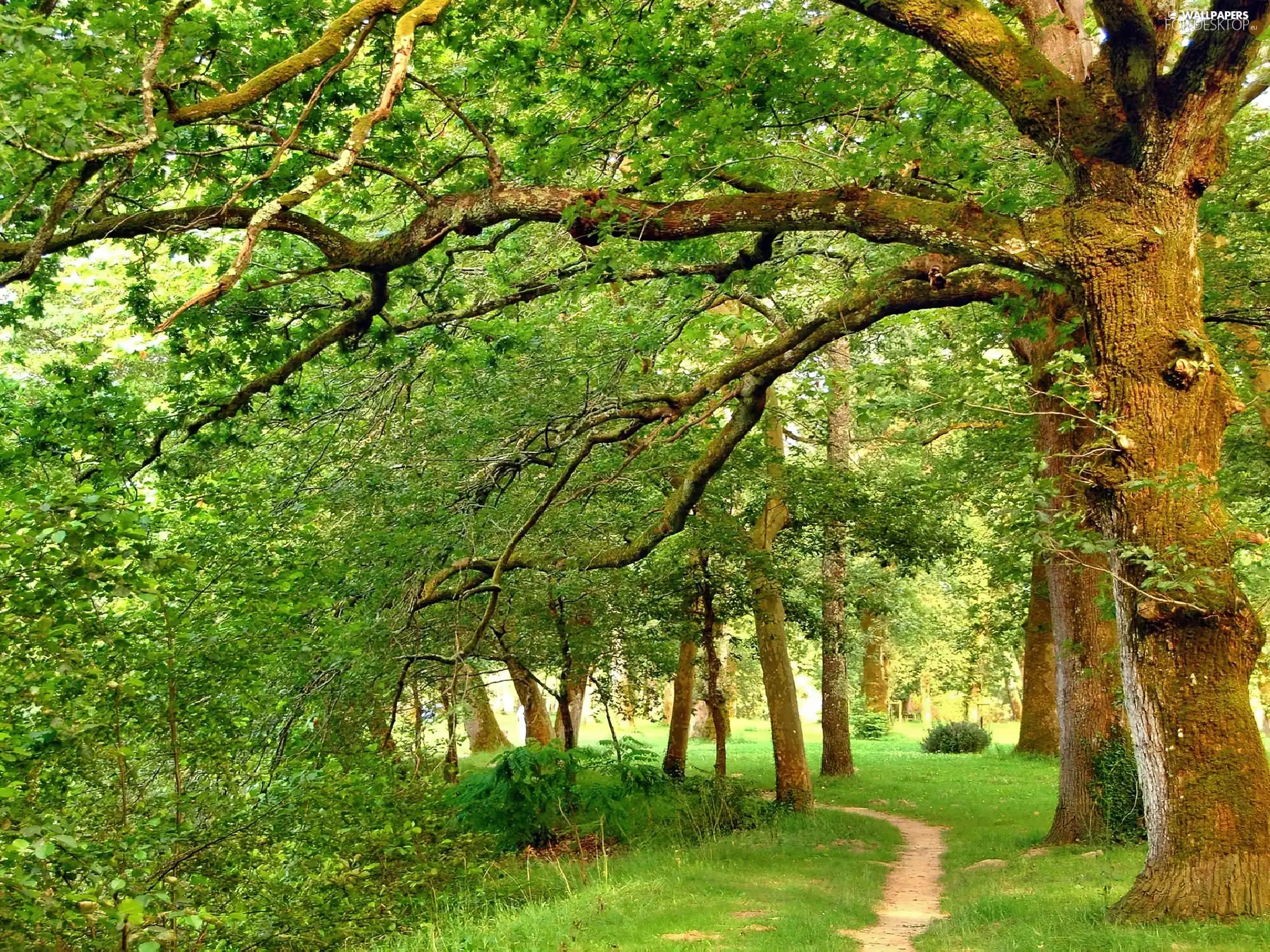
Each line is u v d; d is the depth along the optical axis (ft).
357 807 31.71
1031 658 100.37
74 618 18.48
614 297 49.52
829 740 90.63
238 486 35.12
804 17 35.06
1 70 18.90
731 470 60.39
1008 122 40.73
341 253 28.76
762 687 171.22
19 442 31.91
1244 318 41.73
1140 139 26.76
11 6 21.84
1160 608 26.25
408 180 29.09
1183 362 26.35
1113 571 27.71
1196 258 27.53
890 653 150.41
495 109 37.22
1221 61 25.95
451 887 39.04
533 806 55.16
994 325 47.83
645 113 33.71
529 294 36.91
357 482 42.16
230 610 27.58
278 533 35.53
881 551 71.15
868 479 69.31
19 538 16.25
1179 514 26.27
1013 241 26.91
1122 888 34.12
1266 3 24.89
